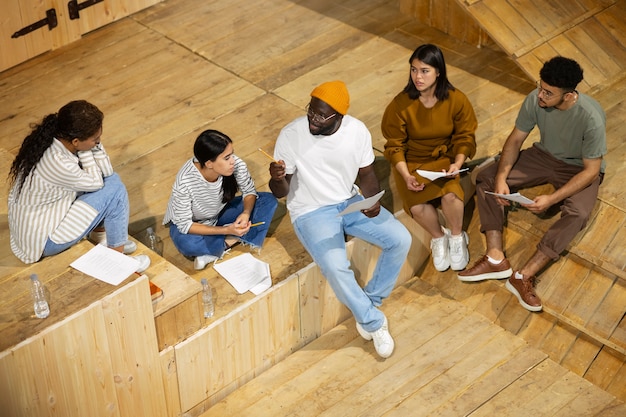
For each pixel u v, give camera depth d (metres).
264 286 4.30
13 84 5.89
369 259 4.62
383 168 5.07
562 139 4.52
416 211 4.59
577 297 4.56
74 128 3.78
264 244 4.58
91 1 6.29
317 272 4.42
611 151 5.10
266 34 6.38
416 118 4.50
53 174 3.83
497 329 4.61
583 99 4.37
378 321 4.37
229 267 4.41
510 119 5.45
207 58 6.14
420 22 6.48
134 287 3.82
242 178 4.34
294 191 4.25
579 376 4.36
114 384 3.97
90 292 3.80
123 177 5.05
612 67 5.73
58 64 6.09
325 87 3.89
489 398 4.26
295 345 4.57
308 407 4.27
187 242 4.34
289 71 5.99
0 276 3.91
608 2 6.06
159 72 6.00
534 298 4.57
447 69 5.95
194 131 5.43
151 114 5.59
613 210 4.74
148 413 4.18
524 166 4.70
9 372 3.58
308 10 6.65
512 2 5.82
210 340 4.17
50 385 3.75
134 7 6.61
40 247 3.92
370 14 6.59
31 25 6.02
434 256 4.78
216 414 4.28
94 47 6.27
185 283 4.08
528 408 4.21
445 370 4.40
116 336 3.87
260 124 5.48
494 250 4.67
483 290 4.77
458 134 4.57
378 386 4.35
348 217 4.32
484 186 4.66
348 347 4.57
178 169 5.12
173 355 4.08
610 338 4.41
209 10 6.67
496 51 6.13
